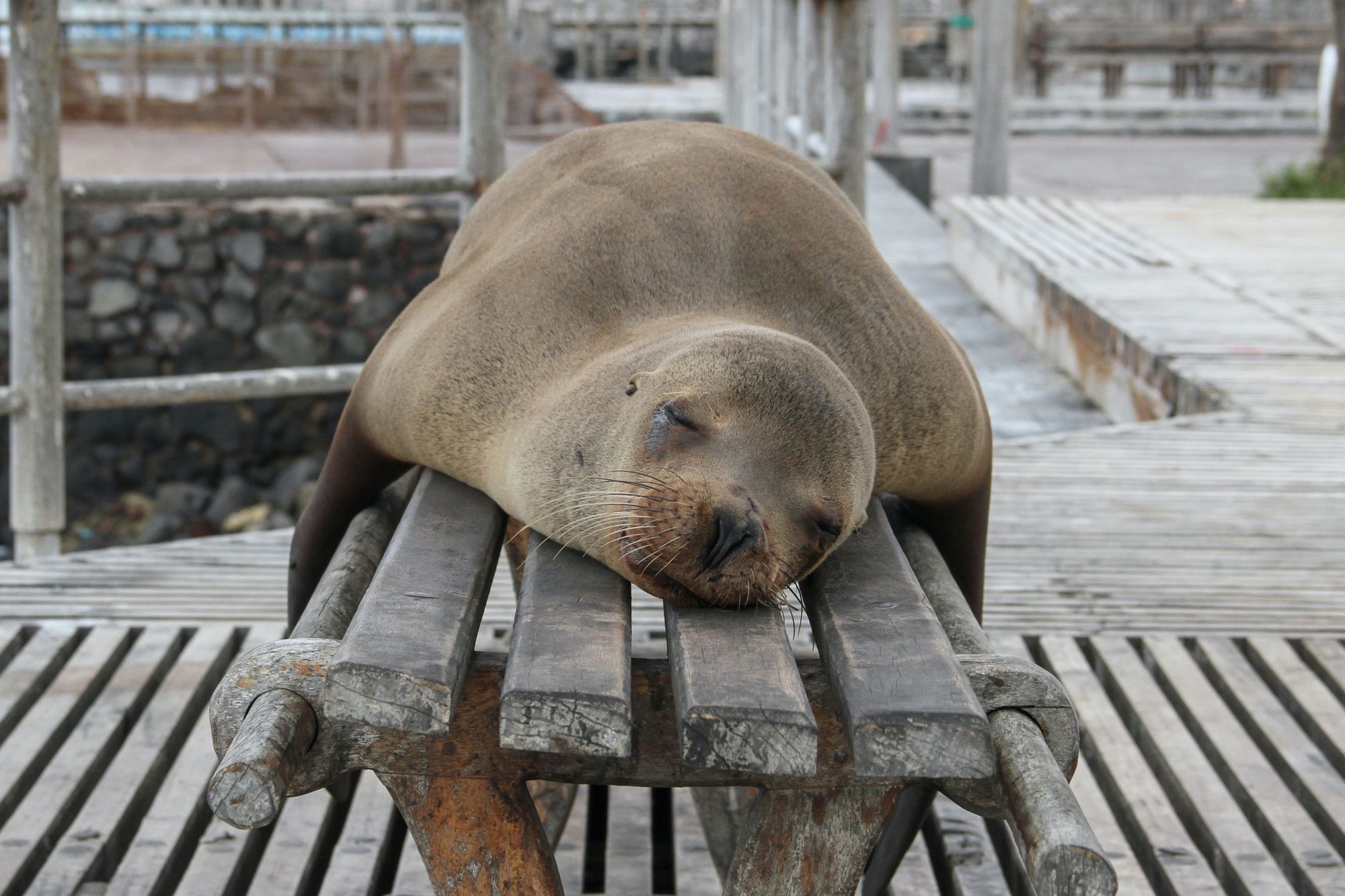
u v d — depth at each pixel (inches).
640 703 104.8
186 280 498.3
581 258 141.9
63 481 277.4
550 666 95.6
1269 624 211.6
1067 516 260.8
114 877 151.5
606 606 108.2
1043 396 417.4
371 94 621.3
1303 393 336.2
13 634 202.4
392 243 509.0
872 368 140.2
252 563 233.3
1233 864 154.2
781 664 98.3
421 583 107.9
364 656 92.5
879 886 143.3
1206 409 334.6
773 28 440.1
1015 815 94.3
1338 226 554.9
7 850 152.5
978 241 542.9
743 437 115.8
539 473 125.8
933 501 150.1
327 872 160.1
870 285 145.0
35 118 259.0
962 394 143.8
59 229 266.7
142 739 175.6
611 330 137.9
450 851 104.5
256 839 164.2
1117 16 1488.7
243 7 742.5
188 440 510.3
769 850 105.4
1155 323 394.0
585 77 1331.2
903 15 1520.7
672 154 152.3
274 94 620.7
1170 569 234.2
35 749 171.6
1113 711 185.6
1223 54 1290.6
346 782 161.0
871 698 93.3
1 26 535.2
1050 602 219.9
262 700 98.7
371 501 158.9
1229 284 442.6
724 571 106.7
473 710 102.5
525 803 105.5
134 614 211.0
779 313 140.0
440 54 622.5
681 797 179.2
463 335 139.1
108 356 499.2
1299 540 248.1
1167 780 174.4
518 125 576.7
